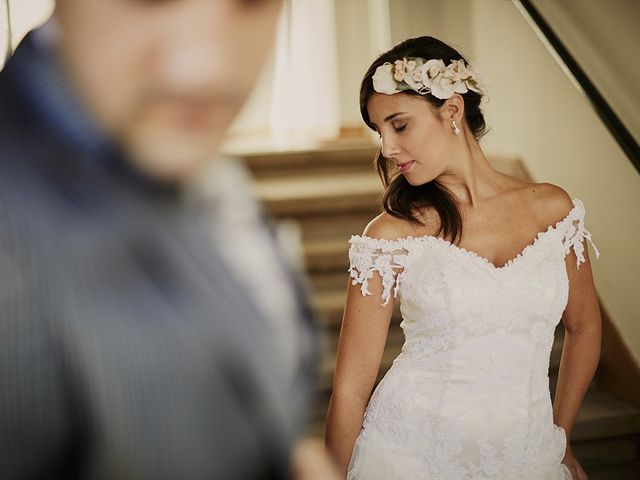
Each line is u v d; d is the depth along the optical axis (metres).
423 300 1.64
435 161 1.68
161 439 0.30
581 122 3.21
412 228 1.70
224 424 0.31
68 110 0.29
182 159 0.30
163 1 0.29
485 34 4.07
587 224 3.26
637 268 2.89
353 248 1.71
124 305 0.30
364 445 1.68
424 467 1.60
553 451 1.67
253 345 0.32
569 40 3.18
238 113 0.30
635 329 2.95
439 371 1.63
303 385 0.34
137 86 0.29
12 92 0.30
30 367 0.29
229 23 0.29
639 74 2.74
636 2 2.72
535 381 1.66
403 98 1.66
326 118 5.40
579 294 1.81
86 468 0.30
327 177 4.39
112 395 0.30
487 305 1.61
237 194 0.33
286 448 0.33
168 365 0.30
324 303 3.37
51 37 0.30
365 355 1.67
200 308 0.31
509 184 1.79
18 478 0.30
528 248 1.68
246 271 0.33
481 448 1.60
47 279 0.29
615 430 2.90
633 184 2.88
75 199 0.30
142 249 0.30
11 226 0.29
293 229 0.36
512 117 3.84
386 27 4.92
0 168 0.29
